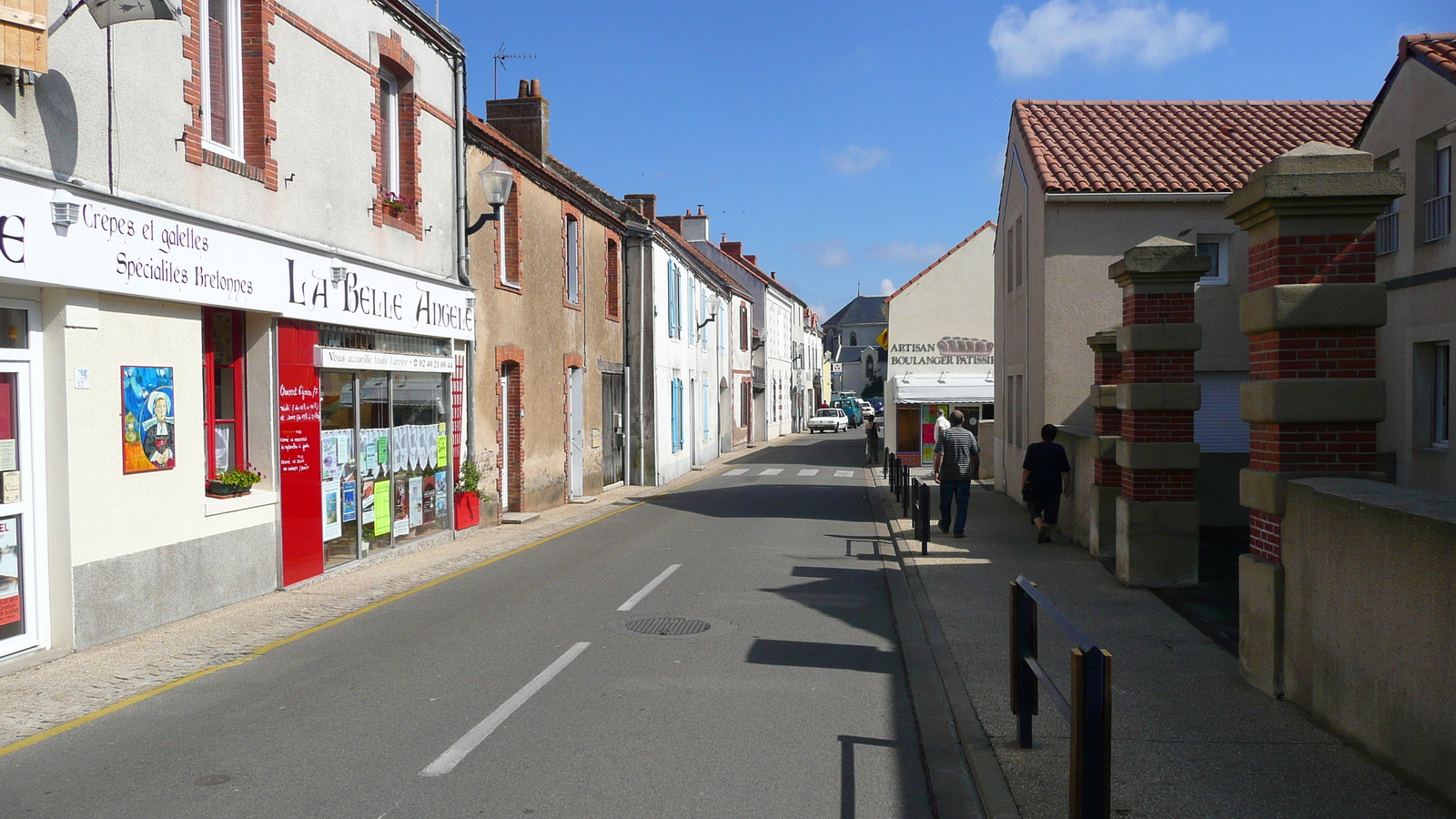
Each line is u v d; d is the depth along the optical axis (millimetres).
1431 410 11273
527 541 14141
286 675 6805
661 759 5234
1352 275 6617
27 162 6789
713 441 37719
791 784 4910
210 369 9422
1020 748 5301
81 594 7363
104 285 7395
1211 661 7234
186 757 5180
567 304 19953
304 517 10430
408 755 5227
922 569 11312
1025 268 18438
